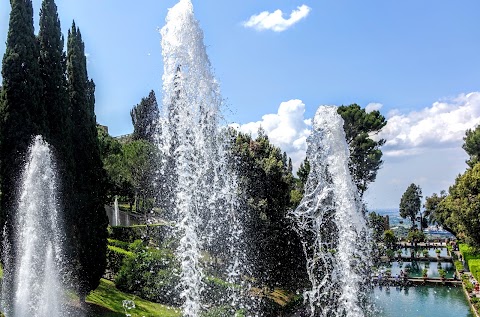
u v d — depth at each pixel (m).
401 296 30.41
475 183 37.00
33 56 16.45
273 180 23.75
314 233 23.09
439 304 27.89
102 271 18.03
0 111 15.77
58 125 17.05
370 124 39.28
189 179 16.19
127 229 27.53
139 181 31.75
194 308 15.97
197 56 15.32
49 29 17.48
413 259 48.31
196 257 16.36
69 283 16.48
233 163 21.98
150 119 48.06
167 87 15.77
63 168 16.72
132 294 19.39
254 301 20.31
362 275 21.25
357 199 20.56
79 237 17.19
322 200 22.02
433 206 83.06
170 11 15.27
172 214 21.73
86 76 19.12
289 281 23.72
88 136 18.39
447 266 45.19
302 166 33.28
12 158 15.48
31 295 14.30
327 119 20.02
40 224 14.95
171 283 18.92
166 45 15.34
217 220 20.03
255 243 21.89
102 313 16.44
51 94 17.12
